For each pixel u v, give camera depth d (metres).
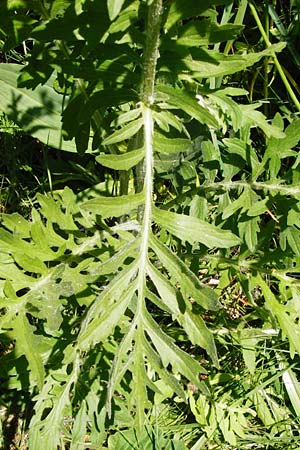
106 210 1.79
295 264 2.58
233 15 2.73
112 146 2.36
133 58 1.76
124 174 2.32
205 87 2.01
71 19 1.70
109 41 1.71
